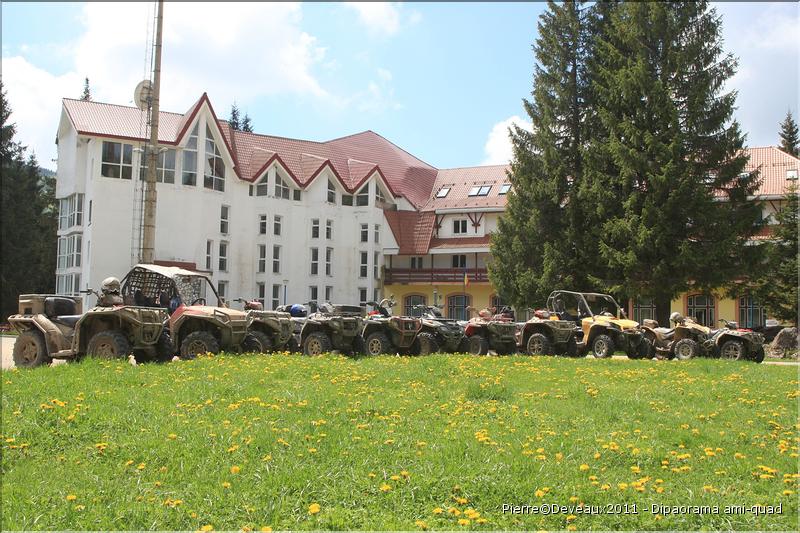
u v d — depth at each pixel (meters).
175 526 5.73
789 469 7.38
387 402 10.27
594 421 9.46
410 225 52.59
